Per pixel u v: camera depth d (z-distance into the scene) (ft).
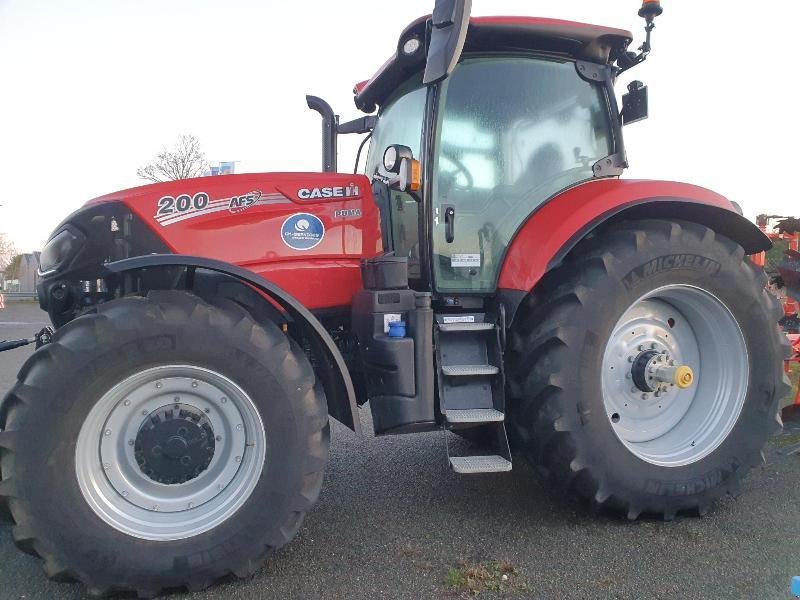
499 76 11.07
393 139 12.52
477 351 10.15
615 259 9.86
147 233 10.18
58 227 10.68
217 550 7.93
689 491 9.99
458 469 9.01
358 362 10.71
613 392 10.48
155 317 7.92
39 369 7.63
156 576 7.75
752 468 10.59
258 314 8.69
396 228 11.63
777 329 10.97
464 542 9.29
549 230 10.16
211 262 8.28
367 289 10.32
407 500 11.03
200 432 8.32
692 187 11.02
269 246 10.46
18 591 8.07
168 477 8.23
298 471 8.25
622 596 7.66
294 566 8.62
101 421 8.00
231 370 8.14
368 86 13.00
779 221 18.74
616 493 9.74
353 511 10.55
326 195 10.85
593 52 11.36
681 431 10.80
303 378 8.41
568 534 9.55
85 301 10.34
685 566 8.43
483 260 10.86
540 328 9.75
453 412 9.62
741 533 9.50
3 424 7.68
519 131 11.15
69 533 7.53
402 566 8.57
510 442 10.50
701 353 11.13
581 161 11.55
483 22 10.32
